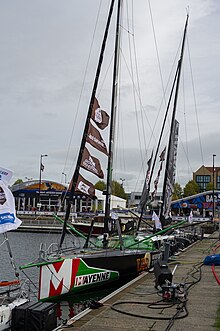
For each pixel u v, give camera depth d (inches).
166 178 1032.8
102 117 654.5
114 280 642.8
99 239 768.3
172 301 457.1
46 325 364.8
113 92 725.3
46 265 502.6
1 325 356.8
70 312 519.8
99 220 1878.7
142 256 717.9
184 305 439.5
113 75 730.2
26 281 504.1
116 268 641.0
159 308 429.4
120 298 479.8
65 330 356.2
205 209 3191.4
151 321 382.9
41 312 362.0
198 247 1196.5
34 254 1295.5
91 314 407.8
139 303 450.9
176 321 383.6
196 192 4544.8
